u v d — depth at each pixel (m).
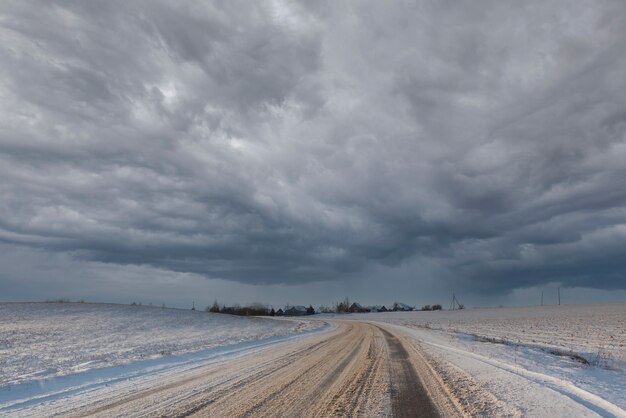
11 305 59.03
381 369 13.62
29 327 37.03
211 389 10.05
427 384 10.69
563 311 72.81
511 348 20.48
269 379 11.62
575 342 23.56
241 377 12.01
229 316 75.81
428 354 18.09
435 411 7.82
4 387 10.69
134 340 28.50
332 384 10.76
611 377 11.70
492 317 66.81
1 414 7.88
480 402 8.41
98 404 8.52
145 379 11.88
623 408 7.45
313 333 37.78
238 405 8.26
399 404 8.41
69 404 8.62
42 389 10.56
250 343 25.88
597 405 7.86
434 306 171.75
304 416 7.43
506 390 9.41
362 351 19.80
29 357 18.78
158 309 70.88
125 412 7.73
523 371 12.28
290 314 158.00
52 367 14.74
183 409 7.93
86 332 34.38
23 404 8.75
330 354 18.61
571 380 10.57
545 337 27.31
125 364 15.27
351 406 8.23
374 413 7.68
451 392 9.60
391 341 25.89
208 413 7.61
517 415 7.18
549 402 8.03
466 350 19.47
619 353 18.09
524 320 51.34
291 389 10.03
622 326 35.53
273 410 7.86
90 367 14.46
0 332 32.34
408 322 62.12
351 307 172.38
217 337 32.00
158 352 19.73
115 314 55.66
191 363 15.67
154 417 7.33
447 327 44.62
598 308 78.81
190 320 55.78
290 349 21.36
